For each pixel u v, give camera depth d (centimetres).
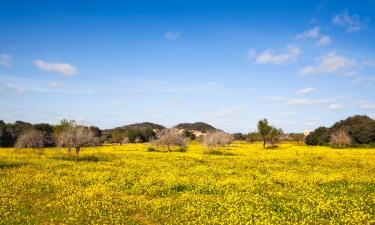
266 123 10025
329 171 4147
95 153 6669
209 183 3200
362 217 2055
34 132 7419
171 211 2244
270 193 2742
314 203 2428
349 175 3775
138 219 2078
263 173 3966
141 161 5181
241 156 6312
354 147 9850
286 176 3625
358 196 2639
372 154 6869
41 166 4388
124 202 2484
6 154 5900
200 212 2186
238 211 2202
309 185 3141
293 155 6612
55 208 2303
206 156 6188
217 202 2456
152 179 3375
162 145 7938
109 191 2850
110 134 12900
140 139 13362
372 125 10612
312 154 6869
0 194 2639
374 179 3494
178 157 5888
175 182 3203
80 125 6169
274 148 9294
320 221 2008
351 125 12350
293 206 2316
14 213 2138
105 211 2239
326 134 11794
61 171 3922
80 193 2709
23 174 3656
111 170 4100
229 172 3934
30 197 2617
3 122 10475
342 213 2166
